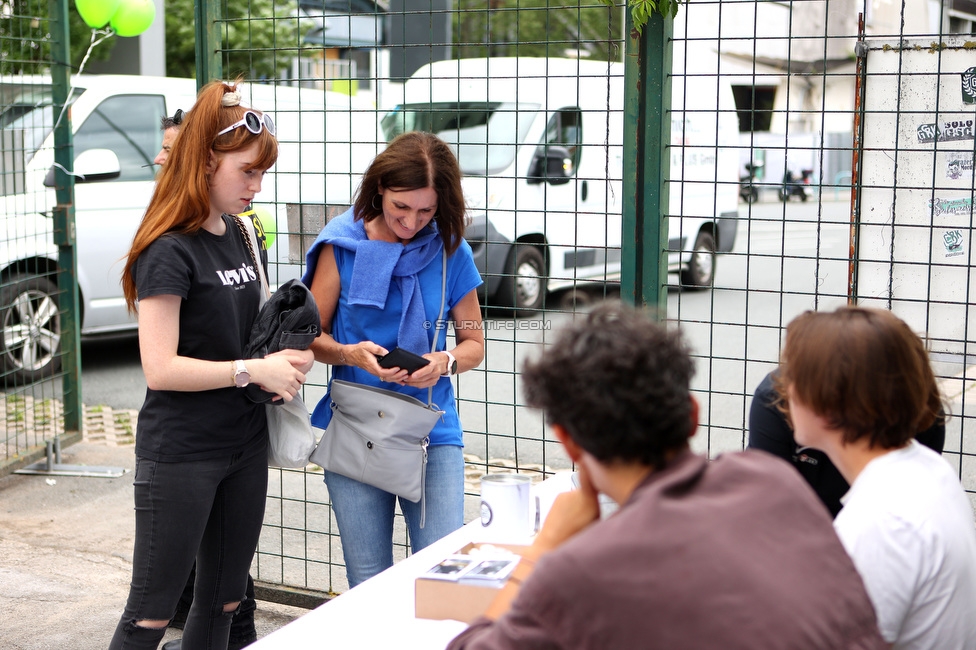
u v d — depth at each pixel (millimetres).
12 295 6031
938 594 1602
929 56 3066
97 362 7973
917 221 3221
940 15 2865
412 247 2746
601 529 1264
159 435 2441
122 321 7188
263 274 2699
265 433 2674
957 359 3330
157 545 2469
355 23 13844
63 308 5516
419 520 2820
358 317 2771
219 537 2676
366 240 2742
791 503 1327
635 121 2996
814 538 1305
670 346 1365
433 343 2793
